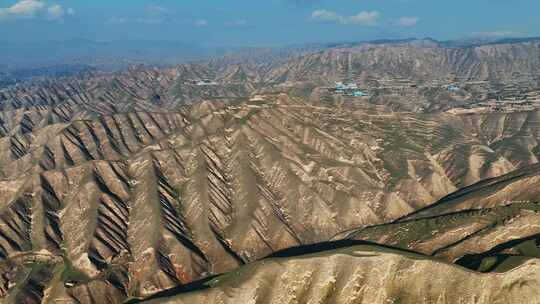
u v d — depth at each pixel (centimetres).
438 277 9056
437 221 12444
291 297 9556
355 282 9406
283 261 9869
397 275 9275
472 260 10156
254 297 9569
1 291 12125
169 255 12988
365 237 12925
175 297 9575
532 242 10106
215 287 9781
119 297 11931
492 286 8769
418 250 11562
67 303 11456
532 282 8662
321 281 9562
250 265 10119
